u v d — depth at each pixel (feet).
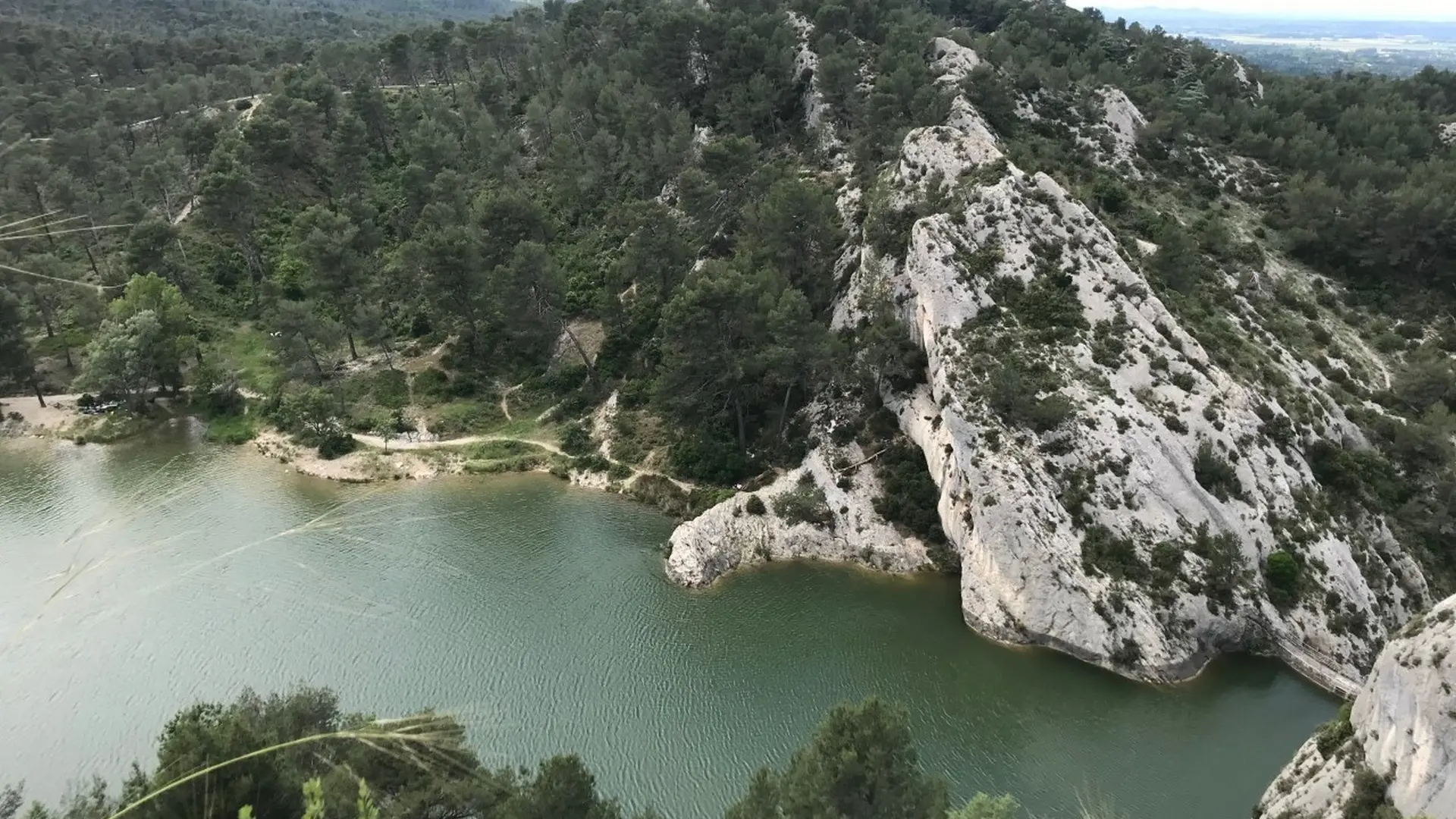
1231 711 191.11
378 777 103.50
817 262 322.14
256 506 244.63
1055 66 478.59
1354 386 281.74
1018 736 182.39
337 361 360.89
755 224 327.06
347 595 188.65
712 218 366.43
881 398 281.54
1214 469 224.53
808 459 273.54
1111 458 225.97
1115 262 268.00
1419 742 118.93
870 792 111.86
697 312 273.95
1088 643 204.13
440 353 364.38
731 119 411.95
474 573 232.73
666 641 211.00
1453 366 290.76
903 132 345.72
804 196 306.76
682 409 295.48
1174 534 218.38
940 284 259.80
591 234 406.00
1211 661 206.80
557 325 350.84
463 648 199.11
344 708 176.35
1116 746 180.14
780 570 245.86
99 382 315.37
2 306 323.37
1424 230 329.93
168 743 102.68
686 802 162.81
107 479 231.30
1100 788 168.14
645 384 326.85
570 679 195.11
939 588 236.02
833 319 304.50
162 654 163.63
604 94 439.22
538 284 332.60
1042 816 160.97
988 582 218.18
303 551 184.75
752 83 410.11
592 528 265.54
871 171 350.23
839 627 218.79
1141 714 189.78
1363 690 134.92
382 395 338.54
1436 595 226.38
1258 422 238.27
